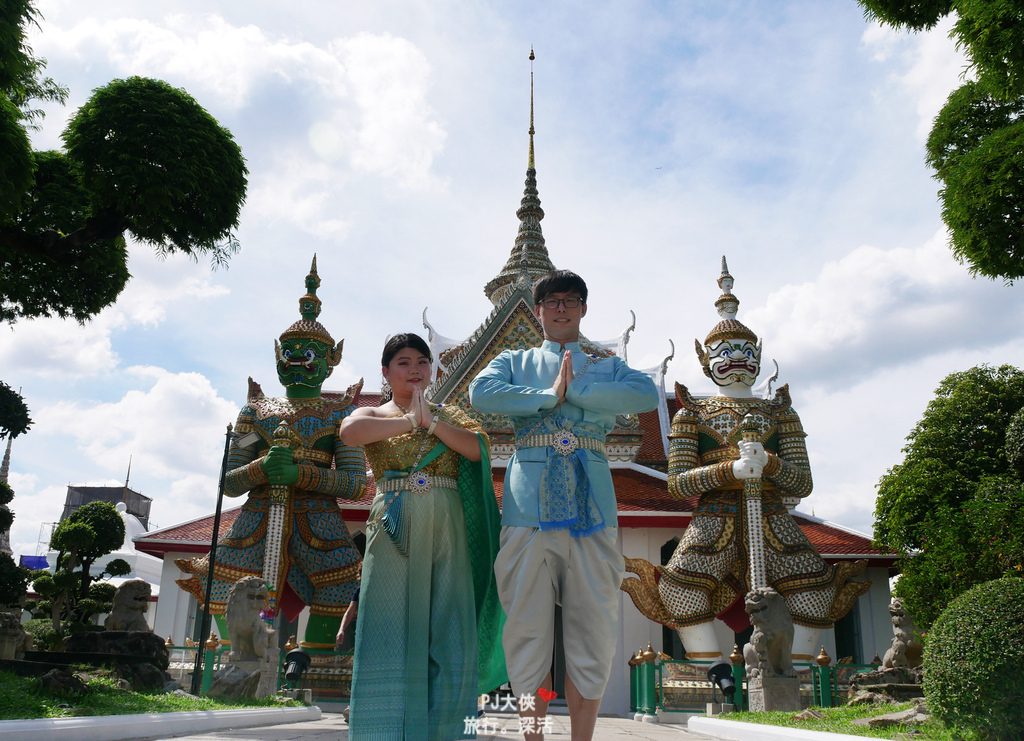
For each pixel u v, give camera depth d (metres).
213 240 12.87
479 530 4.35
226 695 11.16
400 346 4.63
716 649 13.83
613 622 4.05
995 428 15.41
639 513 17.30
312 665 14.77
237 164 13.05
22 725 5.18
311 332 16.64
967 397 15.80
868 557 17.19
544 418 4.25
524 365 4.62
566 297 4.71
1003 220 8.90
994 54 7.98
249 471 14.99
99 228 12.12
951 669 5.91
